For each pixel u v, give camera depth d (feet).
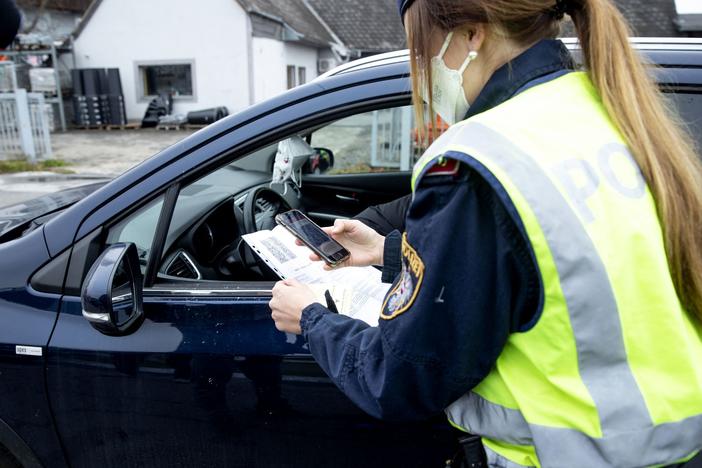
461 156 2.48
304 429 4.47
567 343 2.48
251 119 4.73
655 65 4.13
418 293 2.60
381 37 64.85
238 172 7.01
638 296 2.48
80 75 50.31
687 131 3.93
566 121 2.64
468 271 2.50
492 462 3.04
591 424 2.56
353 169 11.27
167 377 4.60
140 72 53.06
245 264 6.02
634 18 52.01
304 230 4.64
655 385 2.55
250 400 4.51
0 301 4.92
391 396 2.78
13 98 31.07
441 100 3.12
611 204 2.49
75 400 4.79
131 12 51.47
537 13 2.73
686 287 2.66
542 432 2.65
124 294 4.54
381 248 4.74
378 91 4.61
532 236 2.36
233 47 50.24
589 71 2.83
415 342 2.64
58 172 30.07
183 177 4.75
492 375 2.83
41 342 4.75
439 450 4.18
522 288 2.50
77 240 4.88
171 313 4.68
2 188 24.85
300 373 4.37
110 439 4.84
